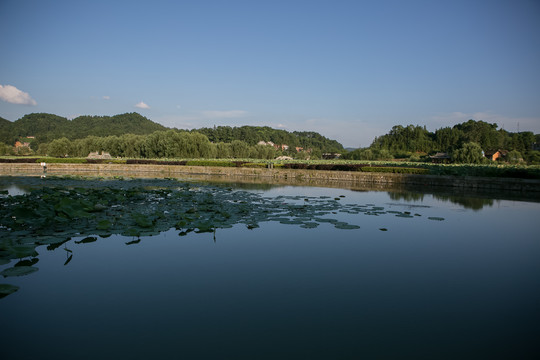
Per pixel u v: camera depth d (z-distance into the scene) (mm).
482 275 4641
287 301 3674
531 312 3523
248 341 2857
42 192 10188
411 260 5242
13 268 4516
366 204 11195
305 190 15609
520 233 7270
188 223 7340
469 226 7926
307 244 5988
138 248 5582
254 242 6059
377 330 3098
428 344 2867
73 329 3020
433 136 109312
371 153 73500
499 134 92375
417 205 11312
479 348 2818
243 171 26906
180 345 2777
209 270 4598
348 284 4195
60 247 5609
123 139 58594
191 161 32156
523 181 16922
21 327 3041
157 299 3658
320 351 2719
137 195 11312
